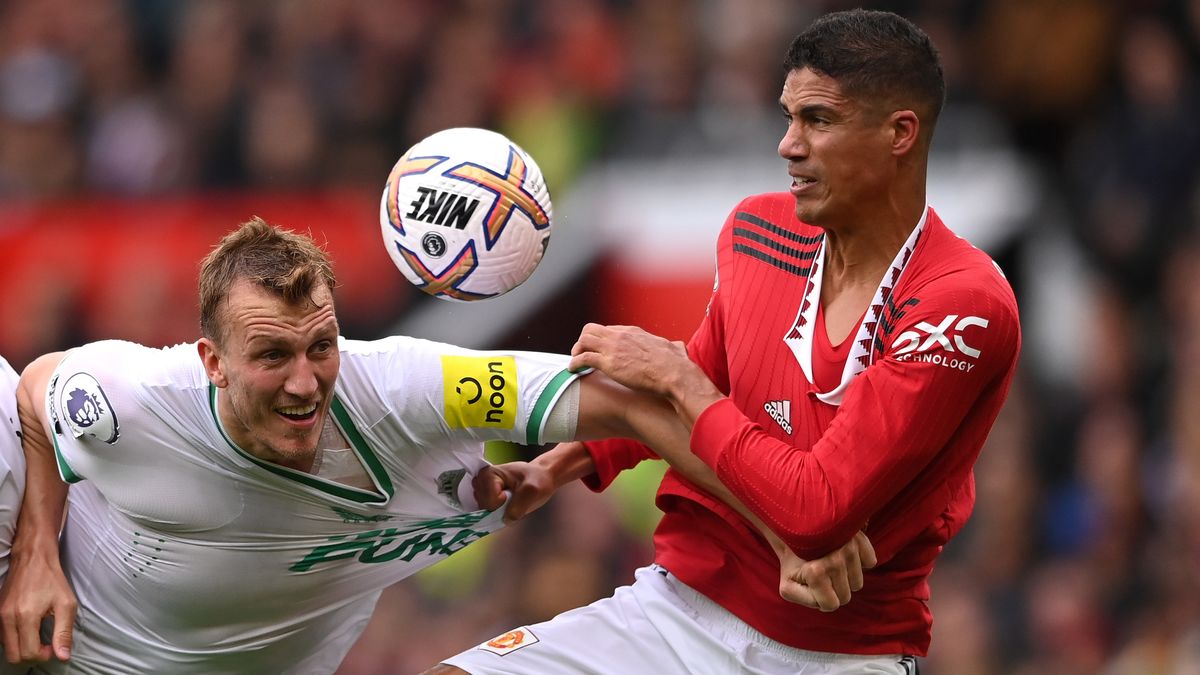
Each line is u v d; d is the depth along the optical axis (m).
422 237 15.88
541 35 42.50
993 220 38.03
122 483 16.06
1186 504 34.72
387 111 42.44
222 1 44.84
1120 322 37.66
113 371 15.89
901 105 15.05
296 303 14.71
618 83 40.81
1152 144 39.31
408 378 15.71
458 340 38.25
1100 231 38.81
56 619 16.91
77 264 41.44
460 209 15.77
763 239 16.58
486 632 34.28
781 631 16.38
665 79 40.03
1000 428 36.09
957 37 41.09
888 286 15.38
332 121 42.19
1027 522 35.22
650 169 38.66
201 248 41.44
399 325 39.25
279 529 16.16
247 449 15.57
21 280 41.34
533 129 40.78
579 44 41.75
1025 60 40.41
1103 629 33.88
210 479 15.86
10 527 17.36
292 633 17.16
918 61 15.09
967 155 38.94
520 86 42.03
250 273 14.79
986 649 33.72
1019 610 34.06
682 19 40.97
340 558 16.66
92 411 15.79
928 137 15.41
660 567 17.31
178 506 15.98
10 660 17.05
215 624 16.86
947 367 14.73
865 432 14.75
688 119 39.16
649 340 15.82
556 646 17.02
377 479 16.03
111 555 16.83
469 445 16.39
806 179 15.30
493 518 17.42
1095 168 39.59
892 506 15.66
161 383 15.65
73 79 45.78
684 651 16.73
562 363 16.05
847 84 14.95
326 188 41.50
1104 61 40.25
